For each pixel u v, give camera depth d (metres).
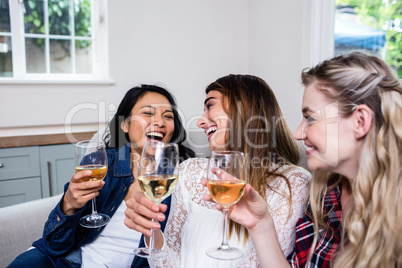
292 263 0.92
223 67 3.05
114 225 1.23
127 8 2.63
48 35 2.62
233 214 0.80
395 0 1.93
